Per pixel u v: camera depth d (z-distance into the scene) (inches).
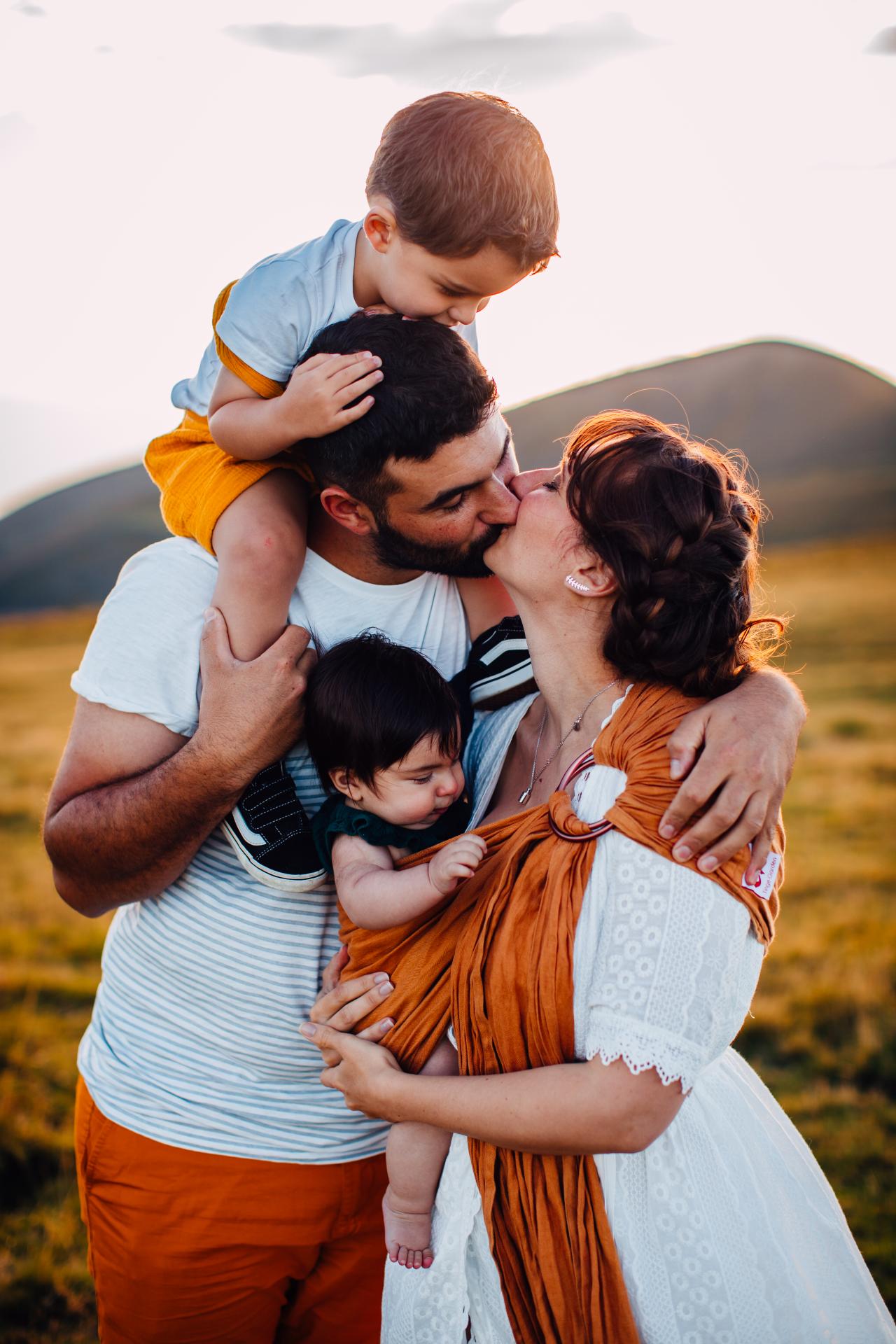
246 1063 77.1
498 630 80.8
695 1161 62.2
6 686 691.4
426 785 70.7
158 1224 77.2
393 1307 68.3
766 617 67.6
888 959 228.1
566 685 68.8
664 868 56.8
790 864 298.2
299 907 75.7
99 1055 81.1
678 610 61.7
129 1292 79.3
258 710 68.8
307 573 77.6
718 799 57.3
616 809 58.8
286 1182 77.4
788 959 233.0
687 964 55.7
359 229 80.7
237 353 74.7
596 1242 60.1
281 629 73.0
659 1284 60.1
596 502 62.4
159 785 71.2
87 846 74.7
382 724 68.1
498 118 77.6
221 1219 77.0
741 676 65.9
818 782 376.5
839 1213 67.9
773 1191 64.1
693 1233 60.6
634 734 61.6
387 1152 68.8
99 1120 79.5
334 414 66.0
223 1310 79.2
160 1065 78.1
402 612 79.5
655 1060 54.5
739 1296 59.9
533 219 77.3
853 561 786.2
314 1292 84.3
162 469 80.7
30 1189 151.6
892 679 515.5
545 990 58.4
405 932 67.1
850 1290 64.0
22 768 470.6
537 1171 61.4
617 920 57.0
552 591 66.6
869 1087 177.6
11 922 271.6
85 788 76.7
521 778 75.7
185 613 74.3
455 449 65.6
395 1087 63.5
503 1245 62.6
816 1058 187.8
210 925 76.7
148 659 73.9
